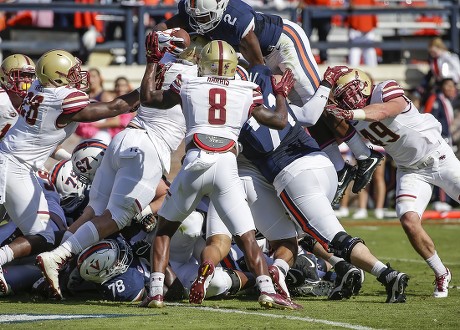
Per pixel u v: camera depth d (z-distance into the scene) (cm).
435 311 1888
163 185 2270
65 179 2352
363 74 2172
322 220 2030
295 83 2373
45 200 2119
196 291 1892
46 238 2095
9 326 1648
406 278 2005
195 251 2194
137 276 2058
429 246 2195
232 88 1897
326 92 2125
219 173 1878
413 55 5406
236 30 2200
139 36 4712
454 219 4409
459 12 5034
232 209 1889
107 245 2034
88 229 2012
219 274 2069
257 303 2027
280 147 2062
